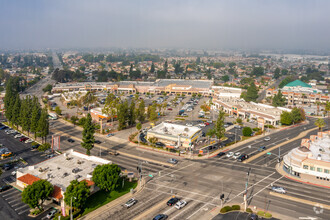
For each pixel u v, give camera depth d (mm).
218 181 125312
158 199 109812
